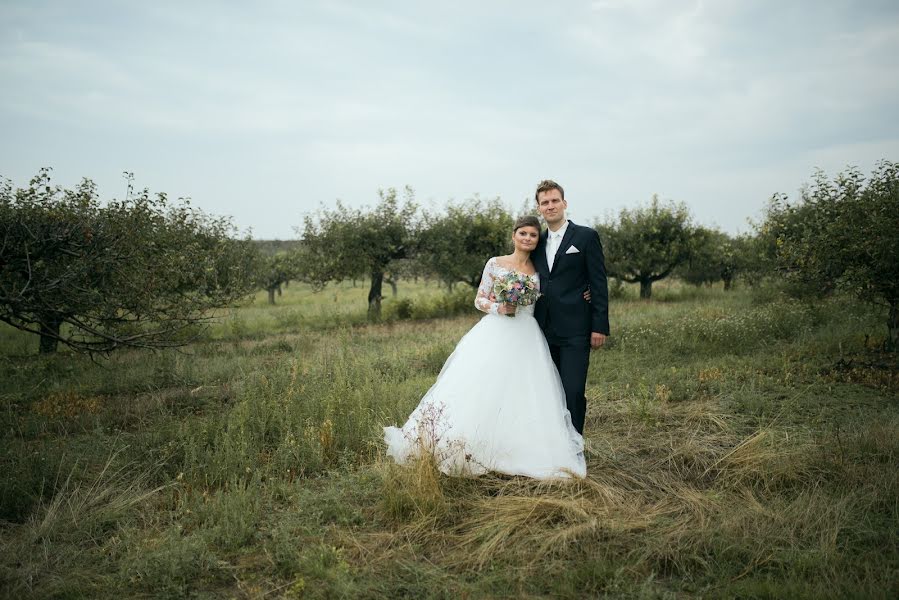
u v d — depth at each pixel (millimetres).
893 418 4777
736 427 4984
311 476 4250
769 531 3061
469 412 4090
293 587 2697
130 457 4473
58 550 3098
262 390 6125
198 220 14414
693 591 2652
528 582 2742
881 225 6883
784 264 9172
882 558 2758
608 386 6793
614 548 3016
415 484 3549
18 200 7008
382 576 2838
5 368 8898
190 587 2805
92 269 7238
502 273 4352
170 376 7934
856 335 8711
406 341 11258
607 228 22844
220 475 4086
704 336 9430
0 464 4266
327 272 18500
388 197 19281
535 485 3801
